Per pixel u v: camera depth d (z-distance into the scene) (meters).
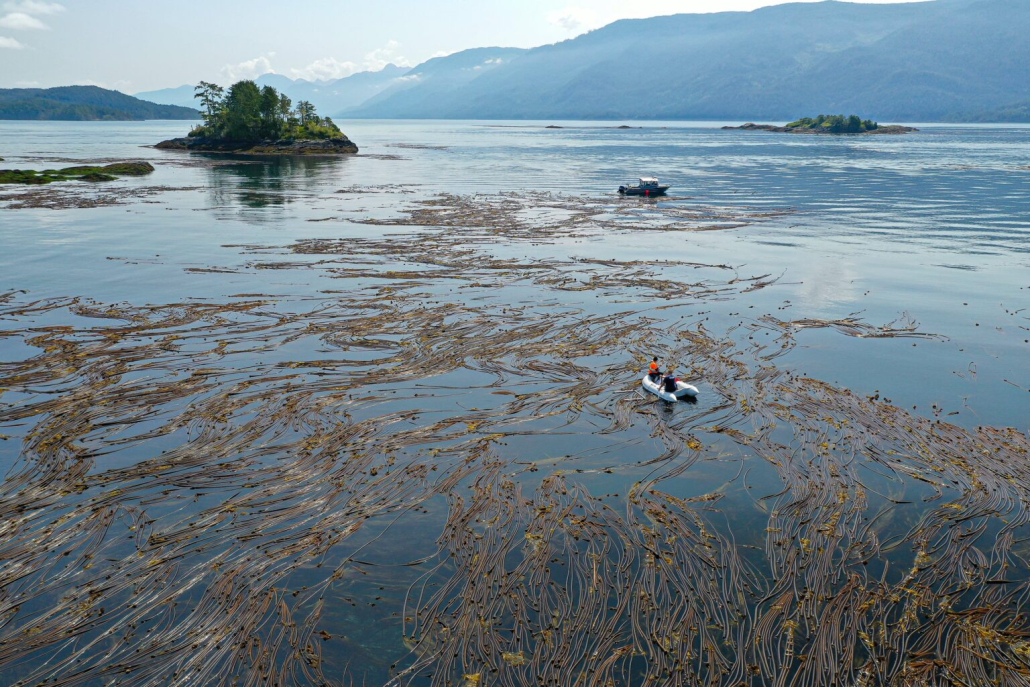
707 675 11.43
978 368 26.11
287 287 37.31
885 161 145.12
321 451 18.67
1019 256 47.91
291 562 14.26
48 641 12.05
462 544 14.87
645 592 13.38
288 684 11.21
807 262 45.69
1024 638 12.31
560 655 11.82
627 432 20.31
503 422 20.83
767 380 24.38
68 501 16.25
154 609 12.87
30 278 38.81
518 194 85.44
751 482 17.55
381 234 55.69
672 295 36.59
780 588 13.56
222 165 135.50
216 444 18.95
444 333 29.12
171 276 39.78
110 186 92.31
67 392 22.42
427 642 12.19
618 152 185.00
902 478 17.78
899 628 12.48
